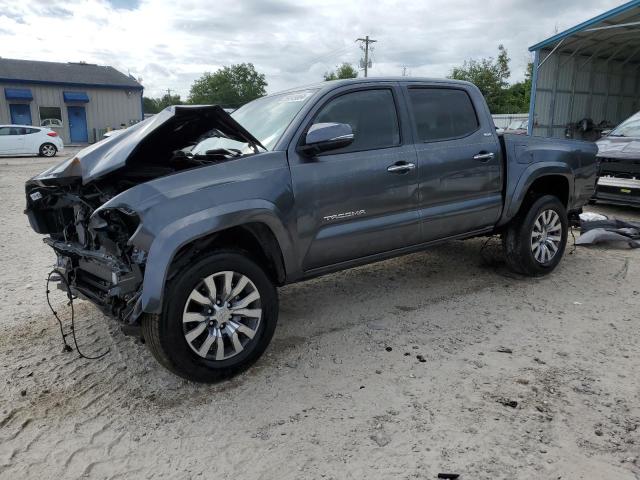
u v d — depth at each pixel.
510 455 2.58
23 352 3.77
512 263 5.13
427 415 2.92
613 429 2.77
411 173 4.15
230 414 2.99
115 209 3.04
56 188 3.62
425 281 5.20
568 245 6.44
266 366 3.53
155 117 3.46
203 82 67.44
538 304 4.54
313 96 3.86
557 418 2.87
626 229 6.68
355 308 4.54
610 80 20.36
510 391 3.14
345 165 3.78
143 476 2.52
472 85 4.84
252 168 3.38
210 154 3.69
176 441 2.77
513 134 5.05
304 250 3.64
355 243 3.91
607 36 16.70
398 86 4.27
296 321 4.28
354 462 2.56
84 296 3.49
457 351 3.69
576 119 19.59
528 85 50.06
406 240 4.25
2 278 5.44
